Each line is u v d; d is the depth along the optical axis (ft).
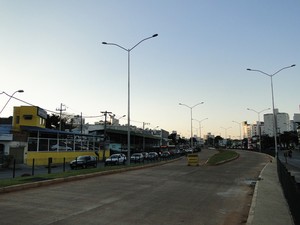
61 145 181.68
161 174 79.30
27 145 153.38
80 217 31.60
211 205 39.55
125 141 324.80
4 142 142.00
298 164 159.94
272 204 39.17
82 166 122.83
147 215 33.22
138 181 63.10
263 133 568.41
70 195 44.39
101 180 64.13
